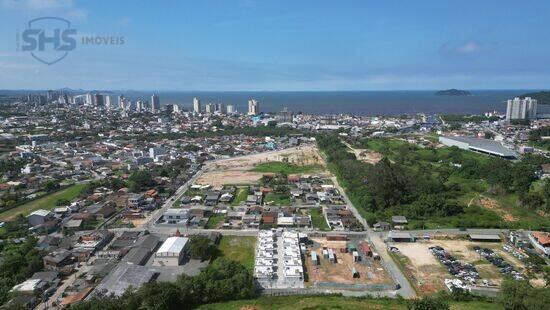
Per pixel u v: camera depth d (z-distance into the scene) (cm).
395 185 17225
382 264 11775
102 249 12688
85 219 14925
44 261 11431
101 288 9956
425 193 17350
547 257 11969
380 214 15712
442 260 11881
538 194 16225
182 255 11850
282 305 9281
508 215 15375
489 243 13200
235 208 16862
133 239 13225
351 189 18875
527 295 8769
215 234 13650
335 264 11781
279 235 13850
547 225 14188
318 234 14038
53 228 14425
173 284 9494
